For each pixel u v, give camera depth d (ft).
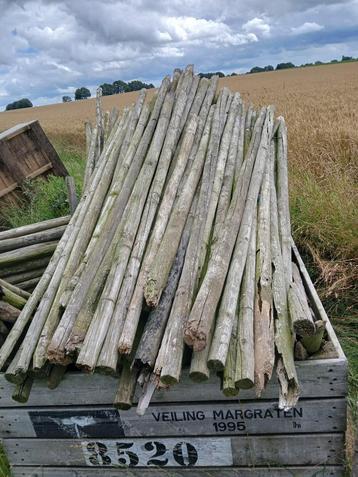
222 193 9.82
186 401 7.31
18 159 21.35
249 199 9.54
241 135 12.34
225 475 7.75
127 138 11.71
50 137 54.24
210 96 13.35
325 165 20.11
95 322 6.95
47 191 20.54
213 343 6.52
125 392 6.77
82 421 7.73
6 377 7.06
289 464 7.51
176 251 8.07
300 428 7.23
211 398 7.20
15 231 11.94
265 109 13.69
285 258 9.04
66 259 8.93
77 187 20.56
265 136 11.91
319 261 13.85
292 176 18.71
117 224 9.01
